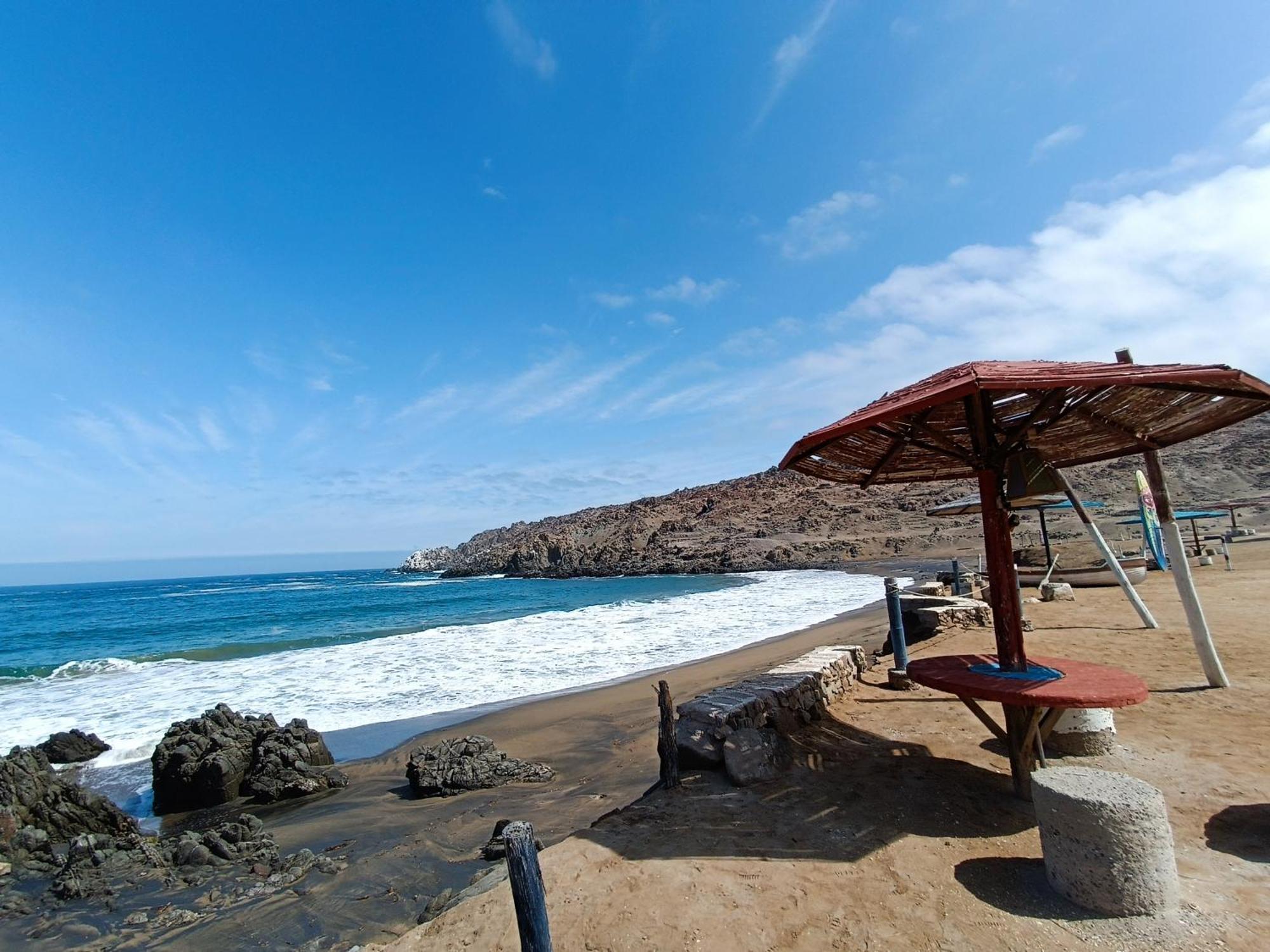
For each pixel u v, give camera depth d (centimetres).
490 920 336
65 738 1058
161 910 575
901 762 513
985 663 460
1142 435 569
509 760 875
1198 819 389
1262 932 276
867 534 6988
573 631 2322
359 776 917
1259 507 4003
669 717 496
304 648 2364
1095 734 494
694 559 7550
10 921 569
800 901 324
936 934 291
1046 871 320
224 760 876
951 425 605
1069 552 2100
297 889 593
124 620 4053
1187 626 987
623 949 296
